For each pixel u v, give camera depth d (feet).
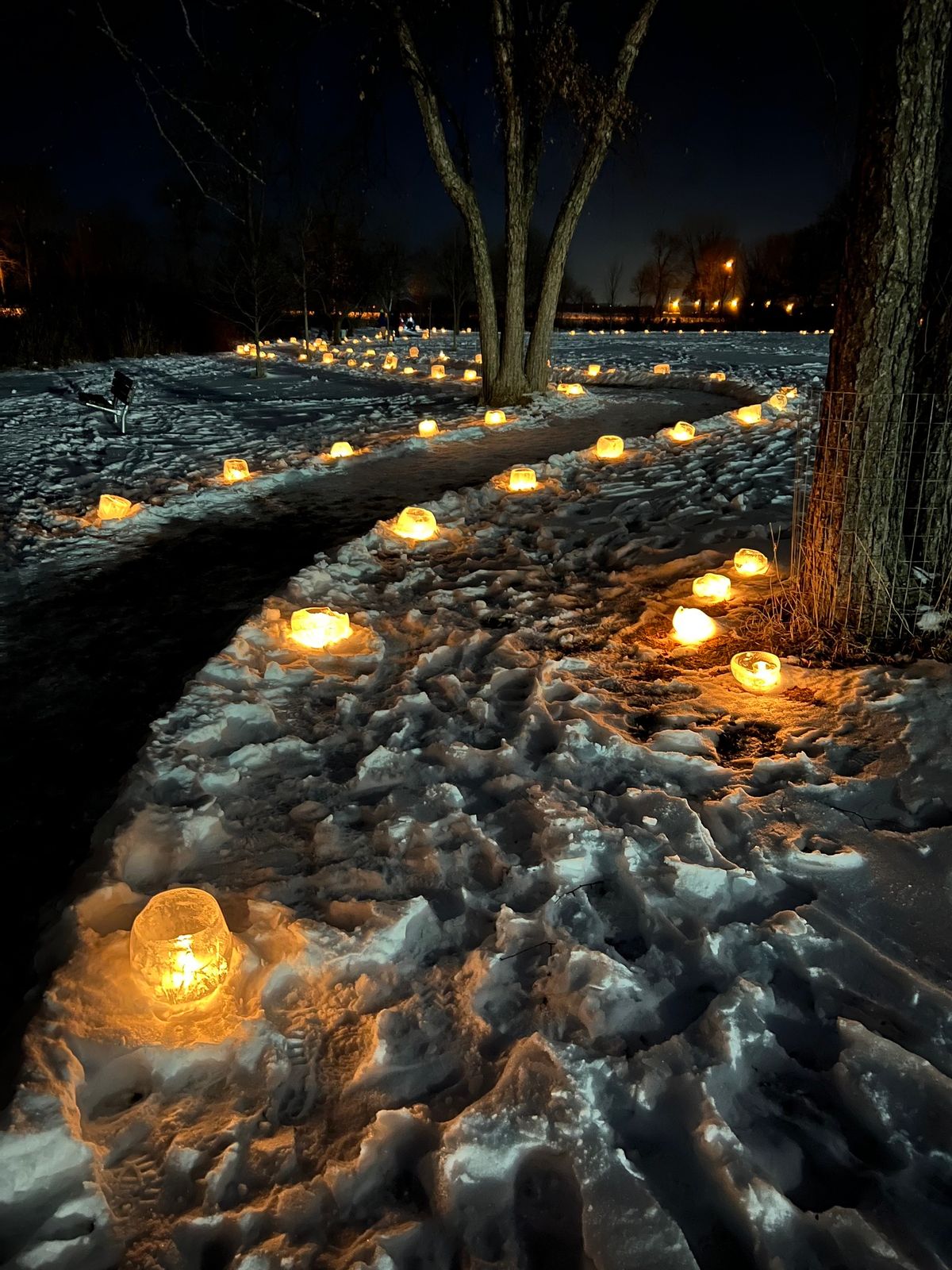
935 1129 6.89
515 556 23.88
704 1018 7.88
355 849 10.84
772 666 14.40
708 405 55.62
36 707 15.65
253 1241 6.31
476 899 9.81
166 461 39.75
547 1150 6.77
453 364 90.17
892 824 10.69
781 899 9.71
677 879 9.68
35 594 21.85
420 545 25.35
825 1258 6.01
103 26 17.94
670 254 212.02
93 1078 7.57
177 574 23.35
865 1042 7.55
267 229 82.53
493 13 45.11
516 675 15.55
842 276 14.85
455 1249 6.25
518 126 49.42
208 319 121.90
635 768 12.34
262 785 12.46
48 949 9.19
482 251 52.85
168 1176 6.76
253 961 8.79
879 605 15.39
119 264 132.16
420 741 13.60
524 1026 8.04
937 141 13.51
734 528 23.86
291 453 40.81
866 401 14.74
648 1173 6.66
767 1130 7.01
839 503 15.31
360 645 17.54
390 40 33.30
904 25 12.86
